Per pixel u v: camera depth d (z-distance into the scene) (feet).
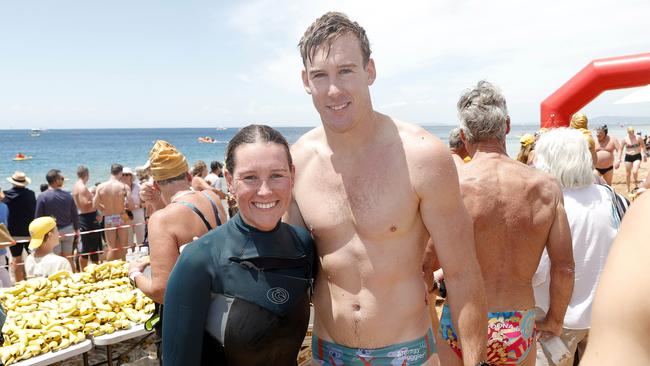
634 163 40.42
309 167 5.91
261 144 5.05
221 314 4.99
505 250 7.12
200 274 5.02
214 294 5.08
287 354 5.25
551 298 7.54
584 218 8.20
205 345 5.08
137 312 11.78
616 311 2.04
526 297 7.27
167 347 5.09
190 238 7.97
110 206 27.40
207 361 5.10
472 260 5.37
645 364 1.94
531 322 7.33
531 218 7.11
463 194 7.25
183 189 8.86
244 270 5.05
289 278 5.21
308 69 5.32
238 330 4.90
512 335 7.14
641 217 2.17
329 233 5.59
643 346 1.96
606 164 28.96
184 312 5.01
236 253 5.09
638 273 2.02
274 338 5.02
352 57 5.10
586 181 8.39
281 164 5.08
